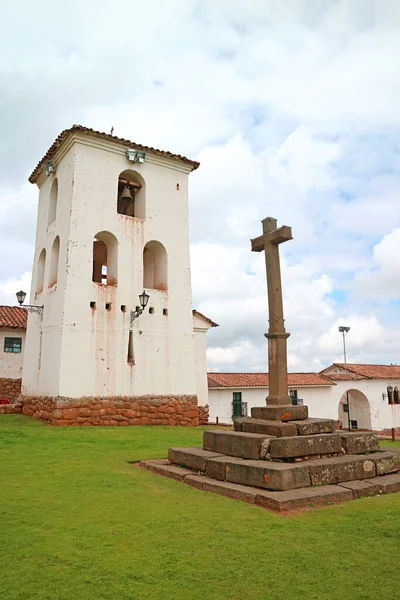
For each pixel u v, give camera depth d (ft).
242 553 15.06
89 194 57.52
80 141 57.98
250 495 21.42
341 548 15.58
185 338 62.23
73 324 53.26
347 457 25.93
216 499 21.81
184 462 28.48
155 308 60.34
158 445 38.99
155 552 15.06
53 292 57.16
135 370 57.00
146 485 24.53
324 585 12.96
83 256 55.47
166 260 62.90
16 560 14.25
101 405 53.57
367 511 19.83
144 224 61.57
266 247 32.24
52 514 18.79
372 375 102.37
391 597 12.33
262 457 25.16
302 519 18.61
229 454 27.27
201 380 73.41
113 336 55.98
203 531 17.08
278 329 30.32
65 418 50.90
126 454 34.19
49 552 14.88
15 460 30.17
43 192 68.85
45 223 65.87
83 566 13.92
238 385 87.61
